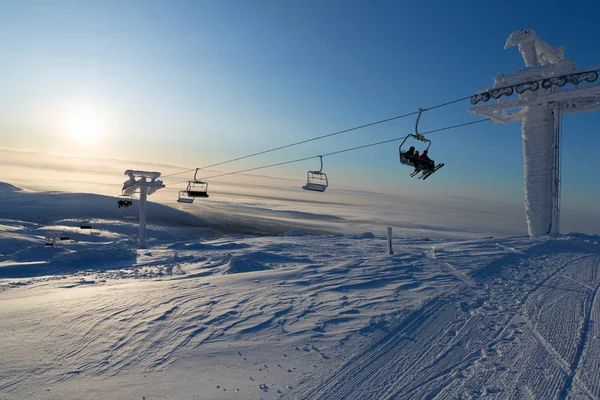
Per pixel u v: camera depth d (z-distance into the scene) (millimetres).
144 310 9141
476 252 16031
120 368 6152
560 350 5902
